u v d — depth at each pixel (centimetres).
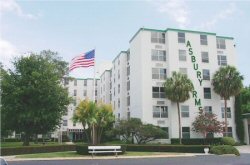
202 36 5197
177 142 4497
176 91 4447
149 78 4869
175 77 4516
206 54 5156
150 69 4903
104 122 3003
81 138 7806
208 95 5028
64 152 3206
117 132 4094
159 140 4628
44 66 3834
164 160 2406
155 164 2081
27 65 3750
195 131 4728
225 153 3041
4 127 3741
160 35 5072
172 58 4950
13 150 2912
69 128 7650
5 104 3588
